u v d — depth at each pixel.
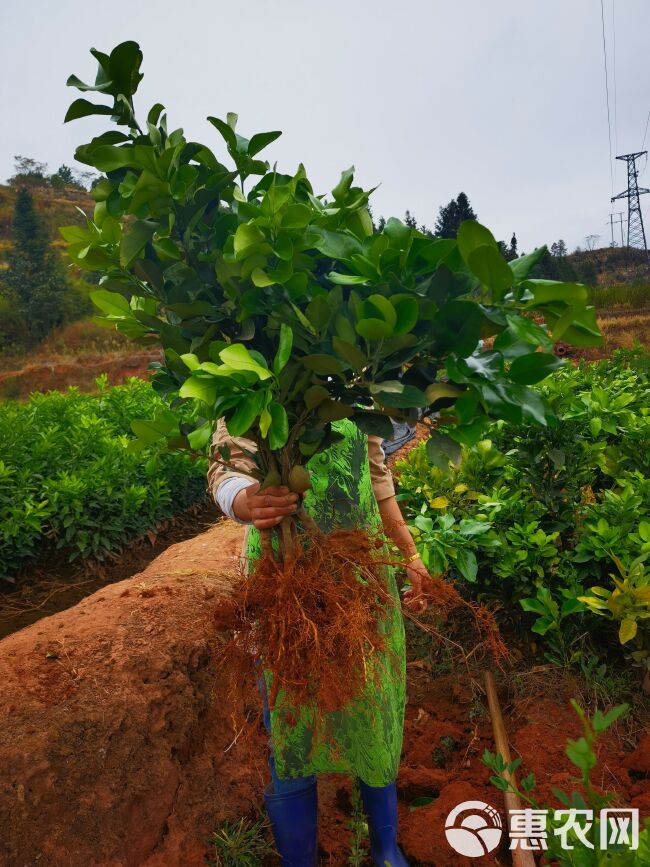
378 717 1.96
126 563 5.59
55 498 5.12
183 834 2.32
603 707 2.91
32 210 41.75
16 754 2.01
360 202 1.63
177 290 1.59
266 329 1.60
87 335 34.72
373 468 2.19
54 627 2.82
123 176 1.64
